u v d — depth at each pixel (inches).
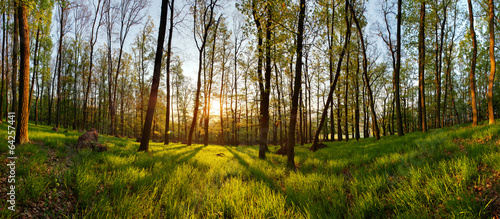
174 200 163.6
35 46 756.0
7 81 785.6
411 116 1485.0
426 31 742.5
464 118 1540.4
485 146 213.2
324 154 425.1
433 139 330.6
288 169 306.8
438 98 725.9
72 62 1091.9
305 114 1002.1
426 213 123.2
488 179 146.8
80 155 263.1
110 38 879.1
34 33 746.8
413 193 145.5
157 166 262.1
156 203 162.9
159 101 1143.0
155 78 406.3
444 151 246.4
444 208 128.3
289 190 189.3
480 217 111.6
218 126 1282.0
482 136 278.5
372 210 143.6
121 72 1094.4
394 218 133.3
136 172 216.4
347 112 942.4
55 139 328.8
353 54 731.4
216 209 151.9
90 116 1188.5
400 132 577.3
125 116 1270.9
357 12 644.1
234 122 1149.1
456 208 120.6
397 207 145.2
